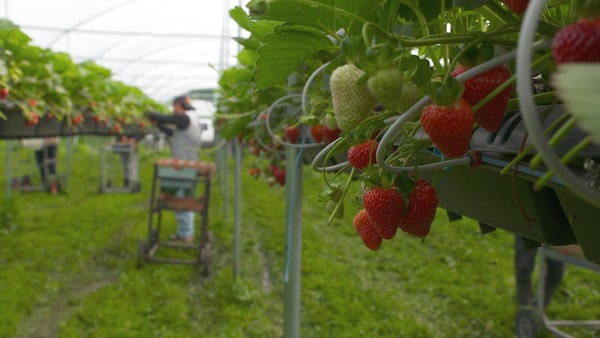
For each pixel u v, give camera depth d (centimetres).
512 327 470
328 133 130
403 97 69
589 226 78
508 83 58
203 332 457
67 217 855
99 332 443
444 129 58
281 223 848
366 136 86
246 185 1241
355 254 671
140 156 2034
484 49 62
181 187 648
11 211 805
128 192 1164
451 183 115
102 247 696
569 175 37
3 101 345
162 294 536
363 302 514
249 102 263
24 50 390
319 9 82
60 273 592
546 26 66
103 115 647
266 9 68
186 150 738
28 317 477
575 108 28
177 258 662
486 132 77
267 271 622
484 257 662
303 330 456
